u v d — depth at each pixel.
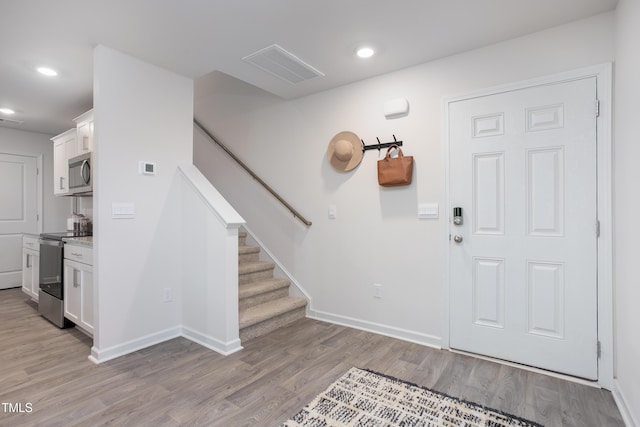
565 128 2.17
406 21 2.13
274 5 1.96
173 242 2.87
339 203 3.17
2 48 2.45
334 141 3.17
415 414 1.77
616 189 1.99
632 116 1.69
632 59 1.69
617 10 1.95
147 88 2.68
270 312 2.99
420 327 2.72
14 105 3.71
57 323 3.12
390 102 2.81
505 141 2.37
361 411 1.80
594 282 2.09
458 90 2.54
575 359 2.14
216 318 2.62
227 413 1.79
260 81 3.05
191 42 2.38
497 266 2.40
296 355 2.50
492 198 2.42
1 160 4.68
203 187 2.78
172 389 2.03
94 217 2.45
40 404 1.87
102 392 1.99
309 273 3.40
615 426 1.69
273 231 3.69
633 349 1.68
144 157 2.66
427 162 2.67
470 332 2.51
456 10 2.02
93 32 2.24
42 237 3.46
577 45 2.13
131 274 2.59
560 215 2.19
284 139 3.59
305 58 2.62
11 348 2.63
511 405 1.86
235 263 2.61
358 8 1.99
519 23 2.16
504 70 2.37
